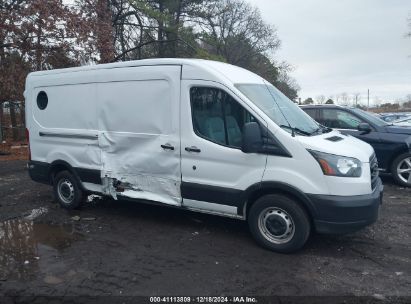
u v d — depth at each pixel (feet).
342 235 17.08
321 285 12.73
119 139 18.58
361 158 14.76
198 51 70.95
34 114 22.16
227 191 15.72
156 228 18.26
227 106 15.65
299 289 12.47
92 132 19.56
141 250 15.64
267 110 15.46
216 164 15.92
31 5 42.63
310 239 16.65
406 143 25.21
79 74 19.79
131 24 65.41
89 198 23.62
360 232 17.48
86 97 19.63
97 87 19.12
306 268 13.96
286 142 14.52
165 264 14.29
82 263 14.42
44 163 21.94
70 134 20.43
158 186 17.72
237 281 13.00
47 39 45.52
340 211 13.92
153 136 17.48
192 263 14.37
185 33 73.05
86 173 20.08
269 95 16.96
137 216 20.15
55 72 20.92
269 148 14.79
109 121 18.86
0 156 43.70
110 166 19.17
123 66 18.17
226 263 14.37
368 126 26.27
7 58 45.27
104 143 19.16
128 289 12.46
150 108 17.43
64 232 17.88
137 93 17.78
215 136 15.96
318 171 14.11
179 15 83.66
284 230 14.97
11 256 15.14
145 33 68.95
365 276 13.35
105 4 53.06
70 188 21.17
